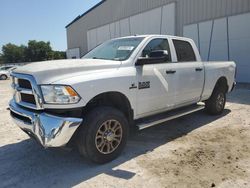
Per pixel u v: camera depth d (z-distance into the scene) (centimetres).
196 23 1525
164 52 438
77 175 348
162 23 1791
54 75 342
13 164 387
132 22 2127
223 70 630
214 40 1427
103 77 366
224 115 644
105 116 365
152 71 437
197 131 521
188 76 514
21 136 516
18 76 370
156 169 359
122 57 427
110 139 377
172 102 489
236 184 317
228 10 1333
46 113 339
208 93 589
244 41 1276
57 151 428
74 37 3312
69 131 329
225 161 380
